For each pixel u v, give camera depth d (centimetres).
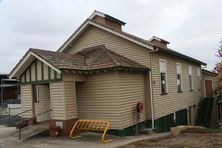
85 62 1446
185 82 2236
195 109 2478
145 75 1551
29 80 1413
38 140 1187
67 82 1281
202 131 1113
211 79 2761
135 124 1412
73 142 1121
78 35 1741
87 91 1394
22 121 1452
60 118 1272
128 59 1544
